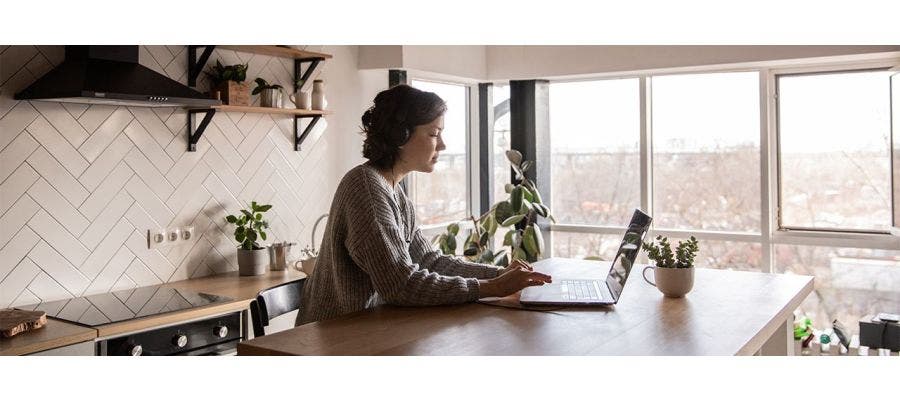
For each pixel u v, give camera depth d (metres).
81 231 2.92
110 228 3.02
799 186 4.05
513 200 4.28
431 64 4.21
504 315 1.72
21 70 2.72
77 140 2.89
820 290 3.99
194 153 3.32
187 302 2.80
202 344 2.74
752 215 4.14
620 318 1.70
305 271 3.42
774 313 1.75
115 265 3.04
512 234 4.55
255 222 3.47
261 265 3.44
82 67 2.65
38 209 2.79
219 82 3.30
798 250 4.03
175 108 3.23
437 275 1.80
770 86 4.06
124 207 3.06
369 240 1.73
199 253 3.37
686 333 1.56
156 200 3.18
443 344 1.47
